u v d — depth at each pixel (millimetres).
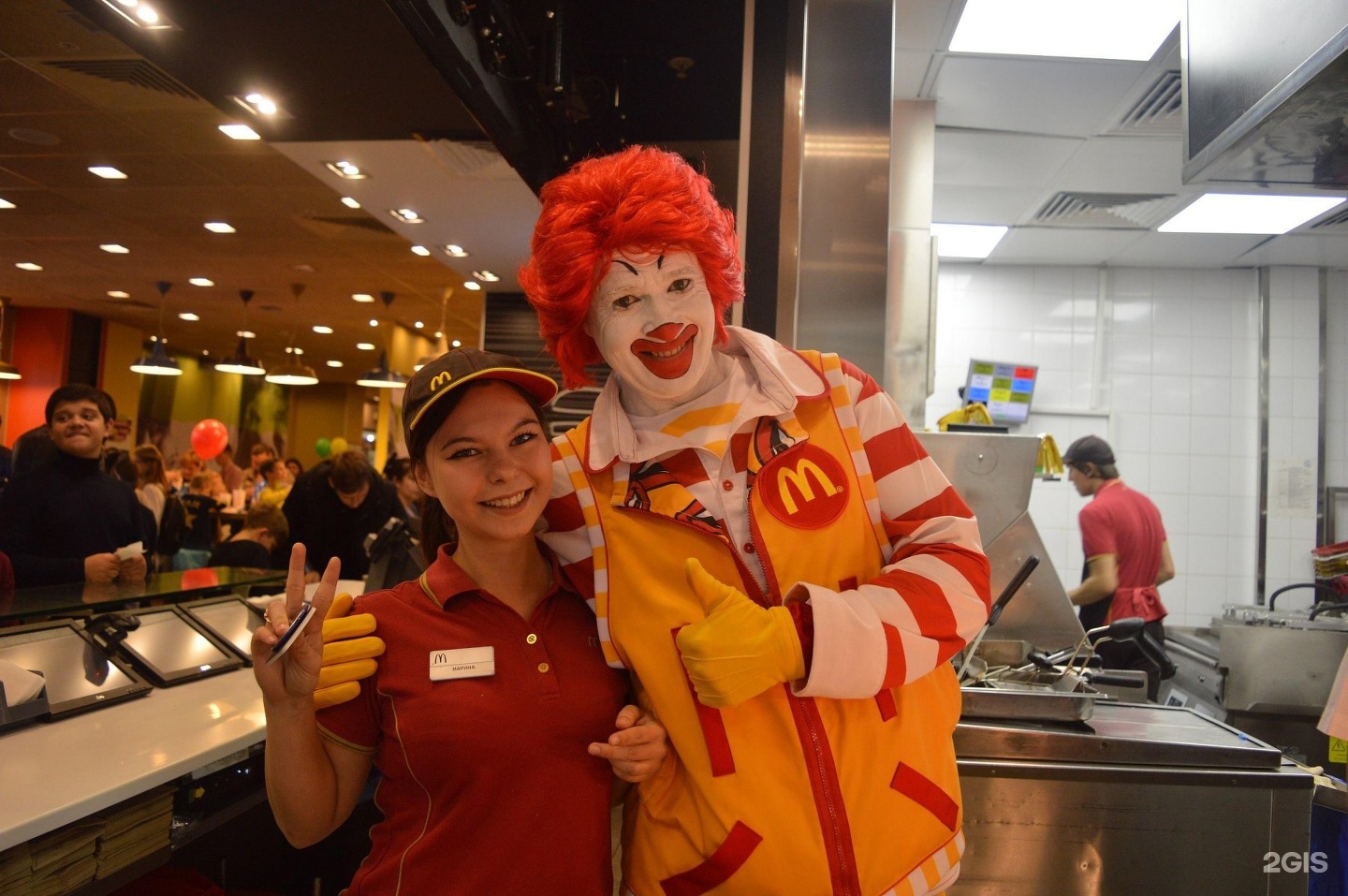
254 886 2410
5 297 9914
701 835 1058
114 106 4305
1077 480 4109
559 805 1088
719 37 2602
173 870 1912
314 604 1040
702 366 1148
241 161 5043
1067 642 2244
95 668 1883
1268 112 1693
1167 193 4578
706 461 1154
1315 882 2154
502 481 1090
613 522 1172
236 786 2041
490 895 1060
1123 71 3389
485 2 2020
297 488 4227
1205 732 1792
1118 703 2088
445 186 3648
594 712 1133
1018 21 3086
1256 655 3469
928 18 3064
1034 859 1666
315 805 1087
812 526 1118
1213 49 1959
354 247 6898
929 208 3654
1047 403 6004
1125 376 5965
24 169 5312
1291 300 5801
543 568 1229
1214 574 5863
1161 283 5977
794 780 1051
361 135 2990
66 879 1391
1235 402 5902
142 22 2133
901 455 1180
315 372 16531
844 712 1085
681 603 1113
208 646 2207
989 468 2197
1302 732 3463
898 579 1071
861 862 1033
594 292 1150
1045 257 5828
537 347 5770
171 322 11289
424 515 1392
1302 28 1615
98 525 3027
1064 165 4316
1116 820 1664
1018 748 1720
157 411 14031
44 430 3352
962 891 1672
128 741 1600
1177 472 5922
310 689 1049
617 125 2619
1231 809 1656
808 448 1159
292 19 2066
